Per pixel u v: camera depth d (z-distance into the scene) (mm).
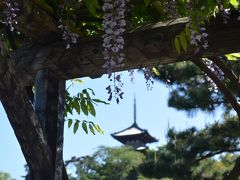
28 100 2574
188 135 16219
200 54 2766
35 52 3000
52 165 2877
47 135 2922
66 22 2877
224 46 2680
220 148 15477
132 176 37031
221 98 14383
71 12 2941
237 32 2643
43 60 2979
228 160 16484
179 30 2734
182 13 2992
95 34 3068
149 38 2779
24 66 3000
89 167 40781
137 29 2820
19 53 3029
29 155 2688
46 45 2990
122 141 34781
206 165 16031
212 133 15516
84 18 3023
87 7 2799
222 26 2650
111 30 2502
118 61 2520
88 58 2908
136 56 2828
